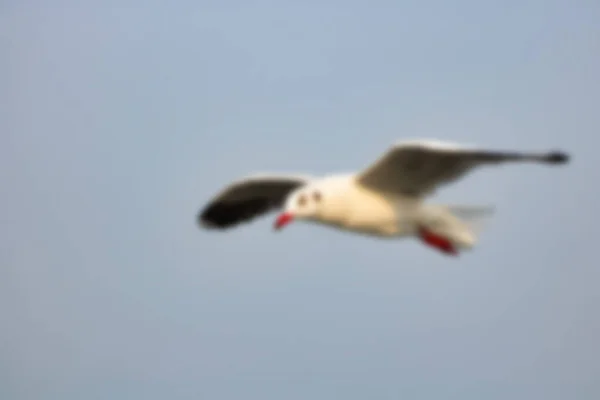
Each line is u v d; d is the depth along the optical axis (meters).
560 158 16.52
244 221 19.62
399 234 17.64
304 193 17.39
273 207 19.48
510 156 16.58
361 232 17.61
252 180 18.88
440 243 17.80
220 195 19.30
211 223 19.69
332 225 17.55
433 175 17.36
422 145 16.58
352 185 17.47
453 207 17.92
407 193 17.59
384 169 17.20
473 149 16.52
